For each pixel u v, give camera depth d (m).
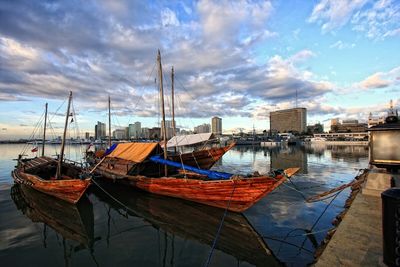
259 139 130.62
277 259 8.84
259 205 15.16
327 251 5.14
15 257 9.44
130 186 19.44
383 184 8.74
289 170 12.21
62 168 23.16
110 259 9.30
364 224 6.39
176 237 11.23
